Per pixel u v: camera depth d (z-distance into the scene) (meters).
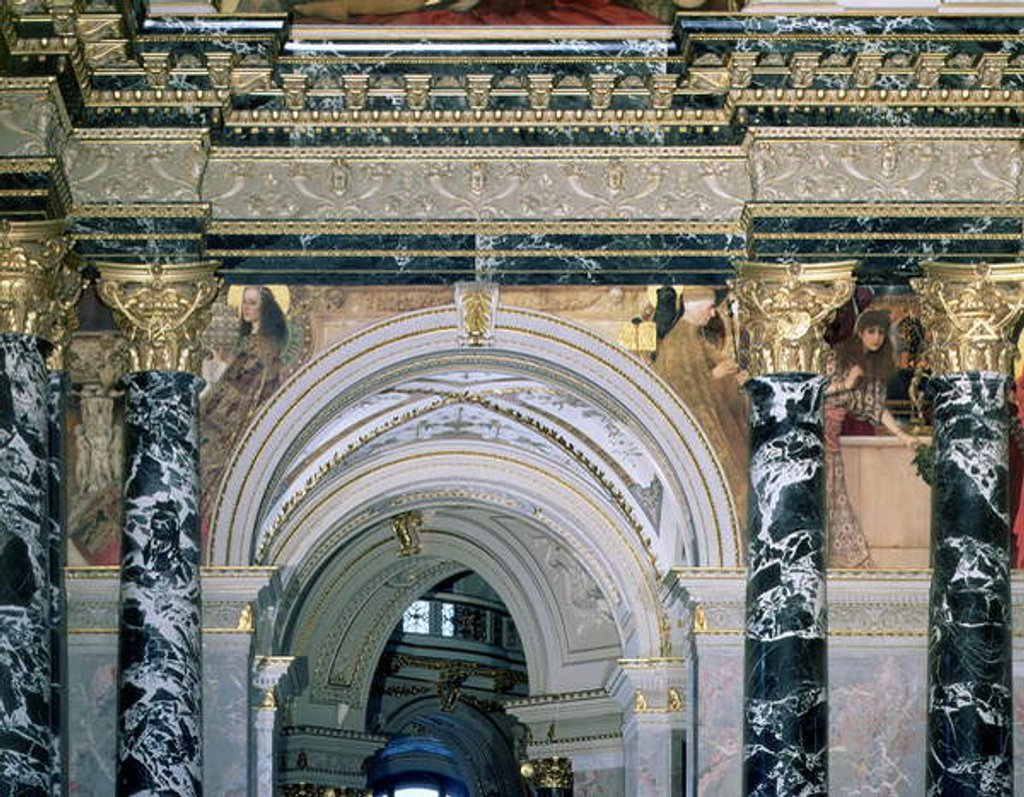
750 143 30.56
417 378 33.94
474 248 31.02
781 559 29.88
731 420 32.25
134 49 29.89
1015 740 31.83
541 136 30.95
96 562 31.42
